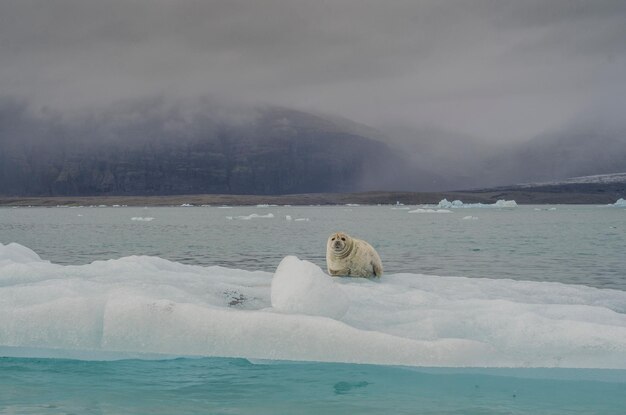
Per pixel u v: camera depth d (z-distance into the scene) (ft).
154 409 15.52
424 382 17.83
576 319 22.86
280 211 440.04
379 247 84.89
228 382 17.85
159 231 145.38
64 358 20.47
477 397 16.47
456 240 100.48
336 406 15.75
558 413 15.34
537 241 96.78
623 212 324.60
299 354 19.70
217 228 162.91
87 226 180.14
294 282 22.50
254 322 20.45
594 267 56.34
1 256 31.50
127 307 21.18
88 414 15.08
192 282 27.61
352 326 20.44
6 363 20.01
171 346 20.42
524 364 18.98
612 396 16.53
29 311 21.59
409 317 22.58
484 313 23.00
